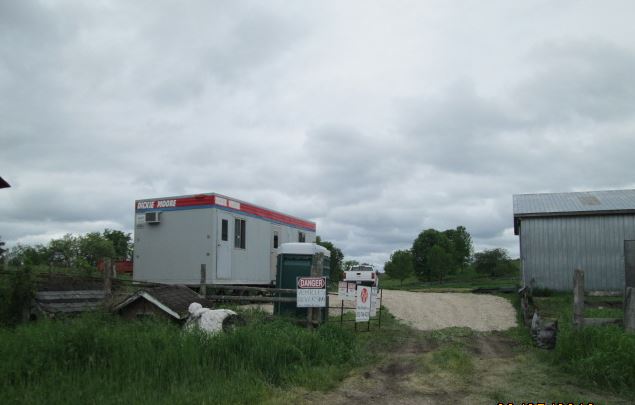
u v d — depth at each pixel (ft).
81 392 21.91
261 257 65.26
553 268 70.64
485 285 106.93
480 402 22.93
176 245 56.75
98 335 26.32
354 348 32.91
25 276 36.27
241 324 33.45
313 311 37.52
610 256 69.10
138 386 23.21
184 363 25.54
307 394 24.29
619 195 77.20
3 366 23.35
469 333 41.50
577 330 29.84
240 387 23.88
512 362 30.73
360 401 23.22
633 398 23.50
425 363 29.86
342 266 154.71
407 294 72.43
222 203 56.90
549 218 71.36
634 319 29.48
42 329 27.68
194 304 35.12
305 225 80.28
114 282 42.70
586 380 25.90
